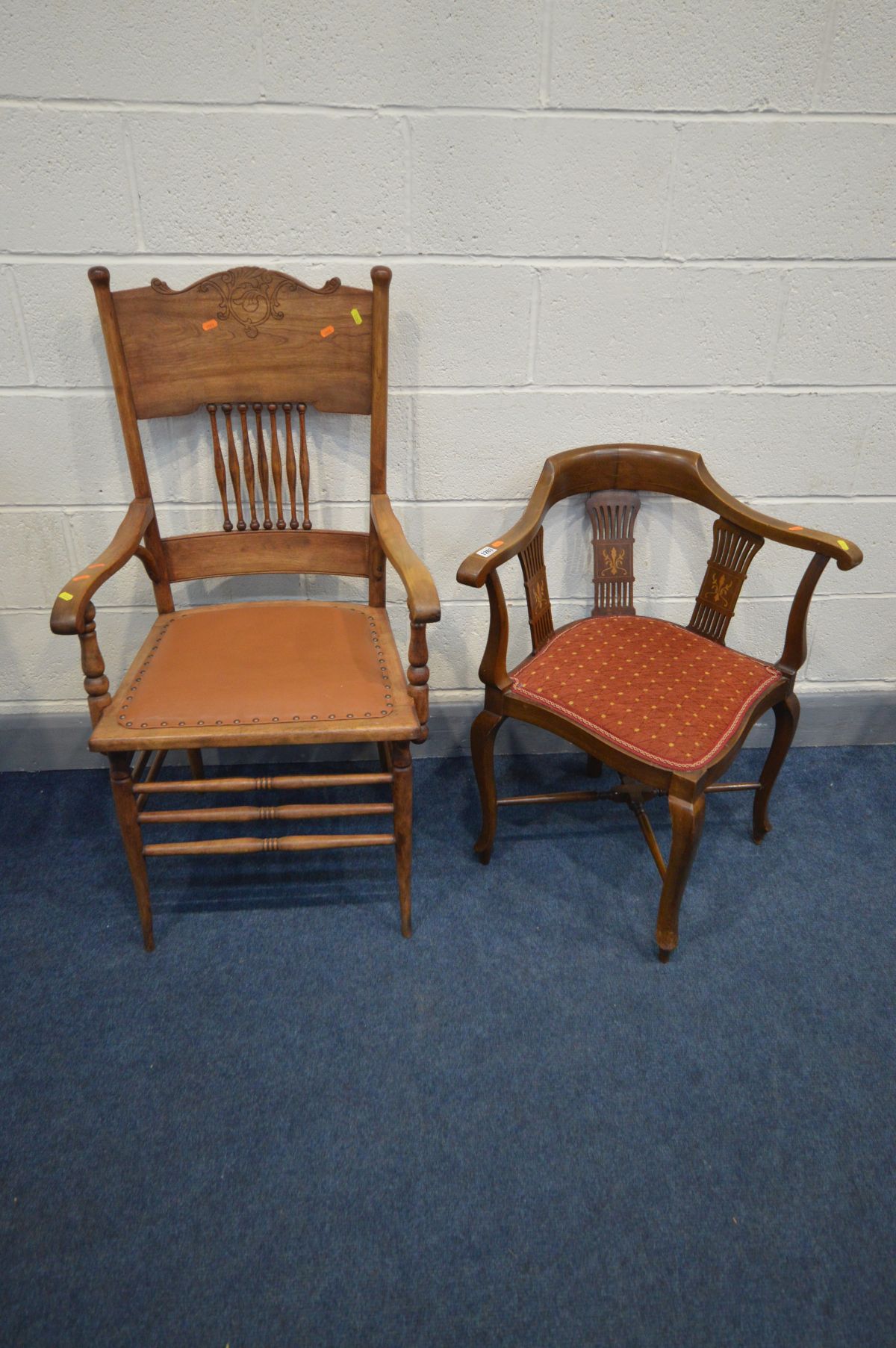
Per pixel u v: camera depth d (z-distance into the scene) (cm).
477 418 173
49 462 171
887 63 147
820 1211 117
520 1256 112
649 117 150
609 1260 112
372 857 177
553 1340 104
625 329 167
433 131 149
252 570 167
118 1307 107
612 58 145
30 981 148
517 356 168
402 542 144
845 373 173
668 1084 133
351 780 143
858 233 161
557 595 193
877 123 152
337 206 154
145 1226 114
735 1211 117
